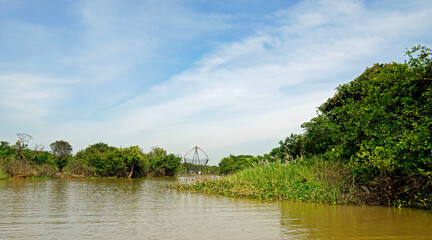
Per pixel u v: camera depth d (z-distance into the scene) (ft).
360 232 20.18
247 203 35.60
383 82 33.65
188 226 22.61
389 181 30.78
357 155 33.17
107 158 117.29
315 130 48.06
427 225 22.12
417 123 28.66
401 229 20.93
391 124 30.89
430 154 26.53
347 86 47.93
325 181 37.58
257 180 47.57
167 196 44.75
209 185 52.44
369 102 36.11
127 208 32.14
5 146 108.17
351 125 39.75
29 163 104.37
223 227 22.16
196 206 33.47
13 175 89.97
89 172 115.34
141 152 138.82
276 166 49.70
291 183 40.91
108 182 83.66
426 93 28.09
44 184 68.74
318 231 20.59
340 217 25.57
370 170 32.19
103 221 24.76
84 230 21.36
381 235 19.35
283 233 20.15
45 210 30.53
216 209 31.01
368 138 33.73
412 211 28.25
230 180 51.75
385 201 31.55
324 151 48.14
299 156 54.08
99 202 37.40
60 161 119.34
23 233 20.43
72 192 50.70
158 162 134.21
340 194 34.30
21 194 46.01
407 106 29.73
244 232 20.53
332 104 48.80
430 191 28.68
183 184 57.72
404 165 28.19
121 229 21.67
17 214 28.12
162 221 24.64
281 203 35.12
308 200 35.24
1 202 36.58
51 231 21.04
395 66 33.22
